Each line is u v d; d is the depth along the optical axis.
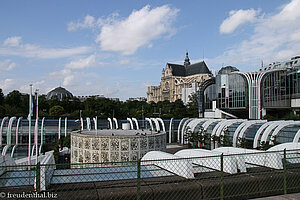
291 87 72.06
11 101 117.62
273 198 11.27
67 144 56.72
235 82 80.25
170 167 13.59
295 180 12.36
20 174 12.71
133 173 13.23
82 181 11.79
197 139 60.25
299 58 100.94
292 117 67.31
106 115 110.44
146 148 33.56
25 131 61.31
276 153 13.97
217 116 83.81
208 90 89.88
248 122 50.94
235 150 17.75
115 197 9.67
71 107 138.00
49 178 11.32
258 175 12.23
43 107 129.12
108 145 32.25
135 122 71.56
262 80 75.00
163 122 69.50
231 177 11.89
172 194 10.25
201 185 10.75
